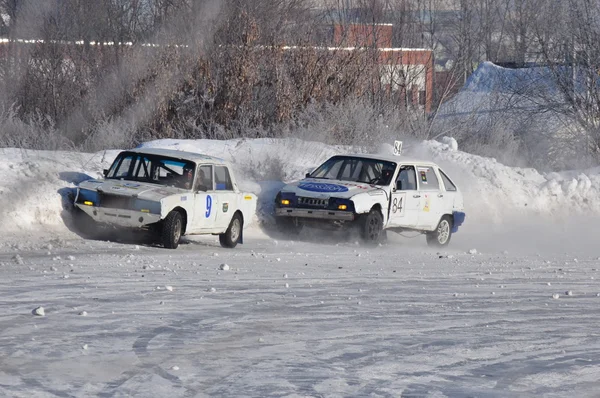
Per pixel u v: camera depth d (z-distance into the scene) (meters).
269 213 47.41
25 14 81.56
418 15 118.12
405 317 23.70
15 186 39.72
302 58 71.19
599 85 93.25
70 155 47.78
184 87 69.31
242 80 69.31
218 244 42.03
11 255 32.97
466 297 27.52
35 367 17.19
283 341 20.31
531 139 92.19
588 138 91.06
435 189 48.47
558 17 103.94
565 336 21.89
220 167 41.25
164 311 23.14
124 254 34.94
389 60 81.62
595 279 33.41
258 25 71.44
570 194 64.19
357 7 84.81
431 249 46.62
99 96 69.69
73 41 77.31
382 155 48.03
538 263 39.31
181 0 75.62
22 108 72.06
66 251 34.78
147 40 77.94
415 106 77.56
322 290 27.78
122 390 15.84
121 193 37.88
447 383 17.12
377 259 38.22
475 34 159.25
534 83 99.69
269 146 57.03
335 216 43.66
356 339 20.80
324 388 16.45
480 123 88.44
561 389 16.92
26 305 23.11
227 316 22.88
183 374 17.12
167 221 37.62
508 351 20.06
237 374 17.27
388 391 16.41
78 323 21.22
